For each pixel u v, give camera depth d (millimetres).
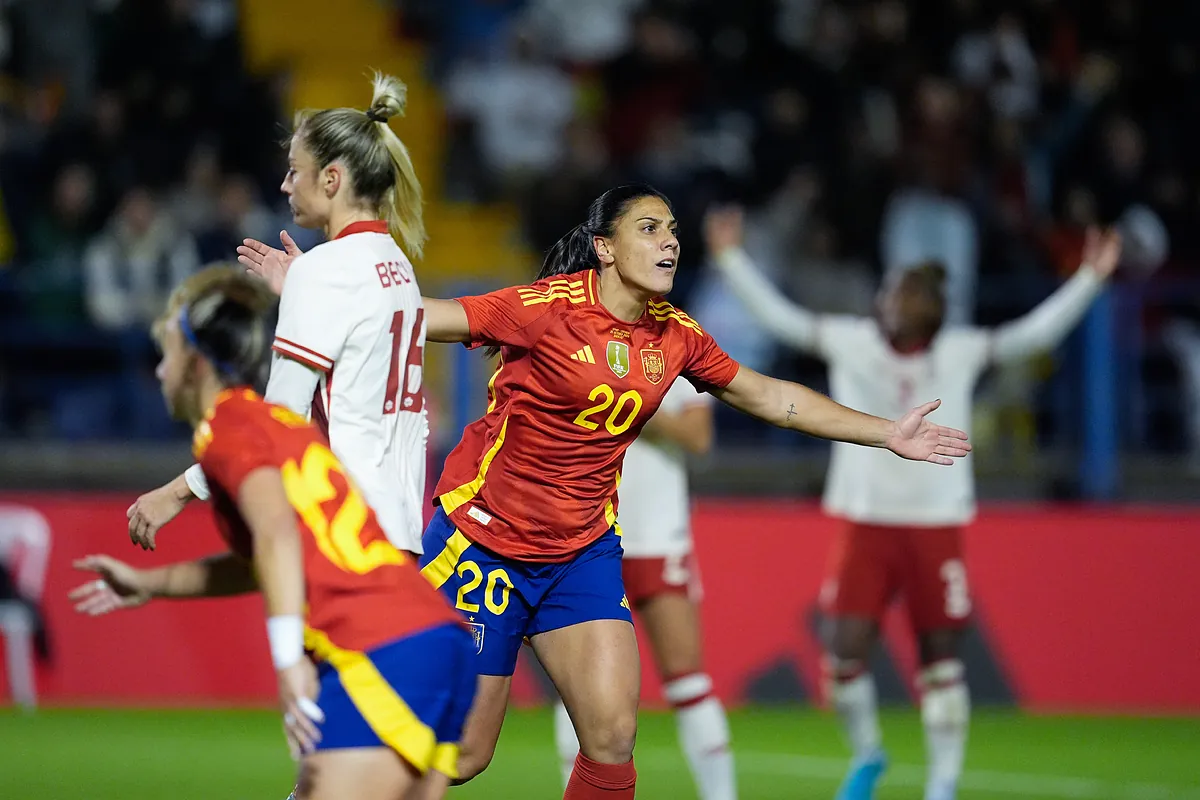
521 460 18000
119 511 37156
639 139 53594
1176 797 27594
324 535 13641
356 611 13539
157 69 48812
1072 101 53188
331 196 16438
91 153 45844
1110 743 34156
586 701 17594
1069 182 51625
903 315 27438
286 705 12758
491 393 18547
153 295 41969
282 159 49031
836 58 54094
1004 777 29641
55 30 49906
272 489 13102
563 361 17656
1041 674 39188
